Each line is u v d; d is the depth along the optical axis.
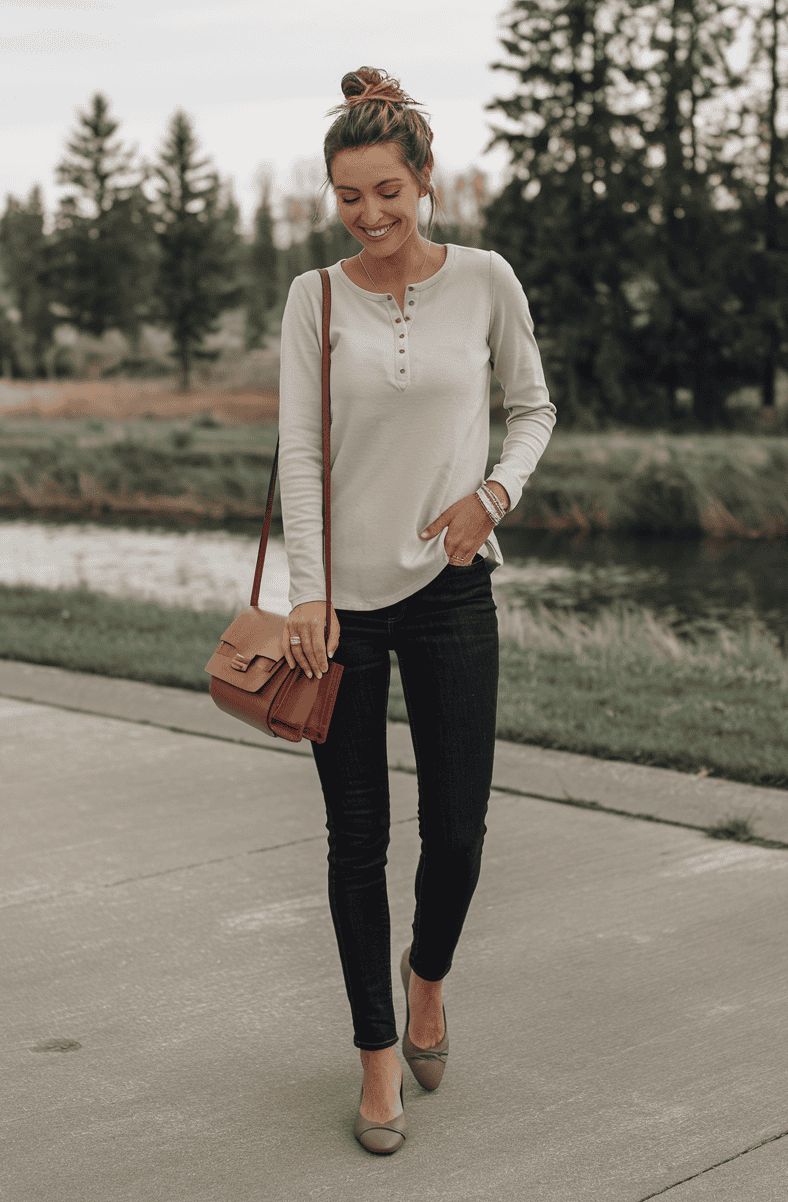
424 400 2.28
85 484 30.66
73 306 91.50
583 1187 2.18
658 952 3.12
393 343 2.28
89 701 5.95
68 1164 2.28
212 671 2.37
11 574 16.48
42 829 4.15
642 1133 2.35
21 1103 2.49
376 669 2.37
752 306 43.22
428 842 2.42
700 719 5.24
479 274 2.35
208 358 85.69
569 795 4.36
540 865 3.72
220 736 5.33
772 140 42.31
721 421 43.25
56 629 8.01
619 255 43.00
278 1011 2.89
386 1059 2.37
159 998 2.96
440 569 2.33
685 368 43.56
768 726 5.09
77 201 90.88
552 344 43.41
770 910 3.35
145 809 4.35
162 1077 2.60
